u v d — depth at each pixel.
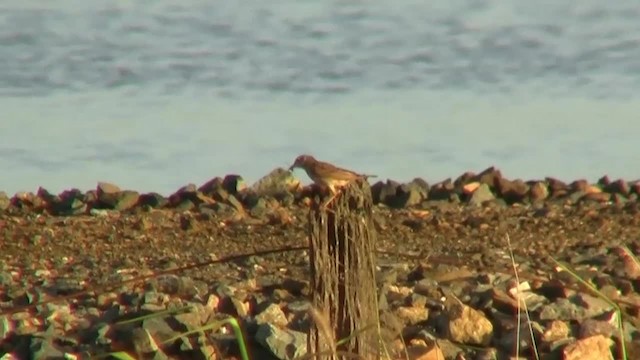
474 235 18.52
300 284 14.83
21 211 20.58
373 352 10.80
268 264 16.50
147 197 21.06
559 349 13.27
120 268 16.33
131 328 13.34
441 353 12.95
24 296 14.69
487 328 13.52
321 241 10.69
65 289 14.95
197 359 13.16
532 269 15.76
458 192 21.38
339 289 10.73
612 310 13.95
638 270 15.92
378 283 14.59
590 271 15.62
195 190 21.23
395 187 21.34
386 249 17.23
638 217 19.61
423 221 19.23
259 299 14.31
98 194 21.12
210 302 14.16
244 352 10.17
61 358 12.99
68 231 18.91
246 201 20.84
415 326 13.67
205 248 17.75
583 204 20.92
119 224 19.41
